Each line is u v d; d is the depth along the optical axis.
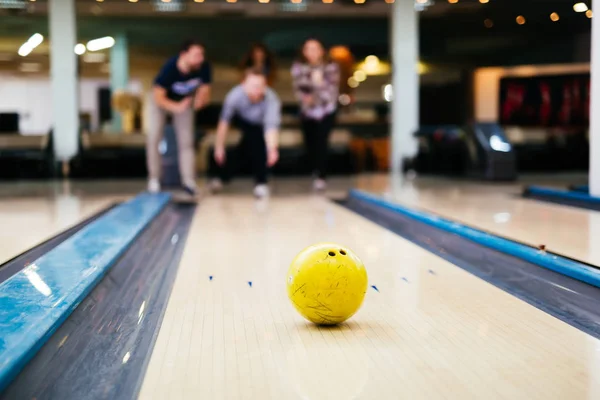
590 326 2.16
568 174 11.27
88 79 21.47
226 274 3.05
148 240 3.87
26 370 1.58
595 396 1.54
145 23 14.10
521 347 1.92
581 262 2.72
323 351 1.89
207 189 8.50
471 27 14.09
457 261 3.36
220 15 13.55
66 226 4.51
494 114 15.19
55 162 11.18
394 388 1.59
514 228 4.20
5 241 3.82
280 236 4.24
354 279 2.09
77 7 12.71
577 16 13.51
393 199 6.40
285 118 13.31
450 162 11.27
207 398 1.54
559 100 13.73
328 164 12.37
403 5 11.53
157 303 2.51
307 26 14.59
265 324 2.19
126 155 11.59
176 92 6.81
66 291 2.21
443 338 2.01
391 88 11.79
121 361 1.82
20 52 16.89
